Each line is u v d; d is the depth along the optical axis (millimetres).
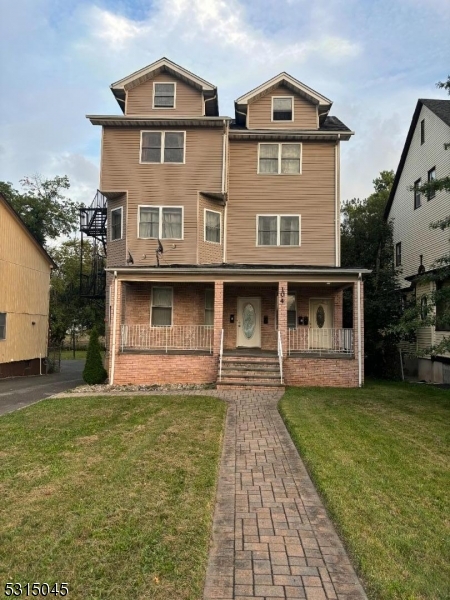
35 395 12047
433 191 10820
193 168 15258
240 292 15570
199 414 8430
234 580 3066
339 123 17141
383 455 5883
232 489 4812
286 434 7184
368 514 4039
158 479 4891
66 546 3418
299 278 13078
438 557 3311
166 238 15133
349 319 18422
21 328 18391
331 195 15930
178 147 15375
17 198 30172
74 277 35844
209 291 15508
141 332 14828
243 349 15219
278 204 15977
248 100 16109
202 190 15188
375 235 20500
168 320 15148
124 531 3660
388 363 16438
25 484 4734
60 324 33969
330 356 12898
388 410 9031
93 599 2768
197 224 15125
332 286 15609
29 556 3275
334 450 6059
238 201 16047
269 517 4109
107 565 3156
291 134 15750
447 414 8688
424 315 10672
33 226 30500
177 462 5492
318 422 7754
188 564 3184
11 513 4012
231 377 12258
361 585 3021
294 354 13289
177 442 6422
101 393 11531
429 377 15617
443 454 5984
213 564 3275
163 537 3570
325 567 3250
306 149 16078
